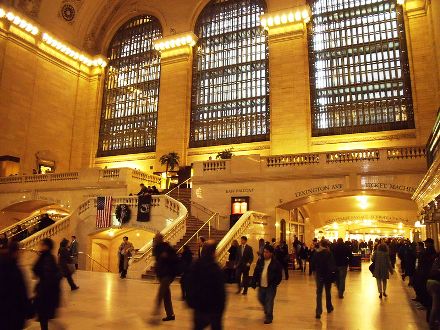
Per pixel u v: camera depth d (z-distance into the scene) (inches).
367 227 1238.3
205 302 156.2
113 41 1467.8
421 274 323.0
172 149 1202.0
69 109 1371.8
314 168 726.5
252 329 247.1
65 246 407.8
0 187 1093.8
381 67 1016.2
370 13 1061.1
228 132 1166.3
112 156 1330.0
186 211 673.0
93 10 1443.2
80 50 1403.8
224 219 777.6
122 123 1362.0
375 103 999.0
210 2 1290.6
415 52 971.9
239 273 407.5
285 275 547.8
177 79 1253.1
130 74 1393.9
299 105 1052.5
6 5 1166.3
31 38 1248.8
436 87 894.4
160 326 248.2
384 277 389.7
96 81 1425.9
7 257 152.4
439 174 363.9
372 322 271.1
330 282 304.7
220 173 802.8
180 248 564.7
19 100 1196.5
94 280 505.7
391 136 957.2
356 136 989.2
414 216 959.0
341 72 1056.2
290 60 1091.9
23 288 152.6
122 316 278.5
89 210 780.6
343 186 700.7
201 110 1221.7
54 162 1284.4
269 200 751.7
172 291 414.3
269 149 1077.1
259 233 699.4
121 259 555.8
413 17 993.5
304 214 943.0
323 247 302.7
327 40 1091.9
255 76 1168.2
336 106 1040.8
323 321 273.4
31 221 912.3
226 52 1231.5
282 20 1115.3
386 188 671.8
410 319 282.4
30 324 250.1
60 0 1341.0
